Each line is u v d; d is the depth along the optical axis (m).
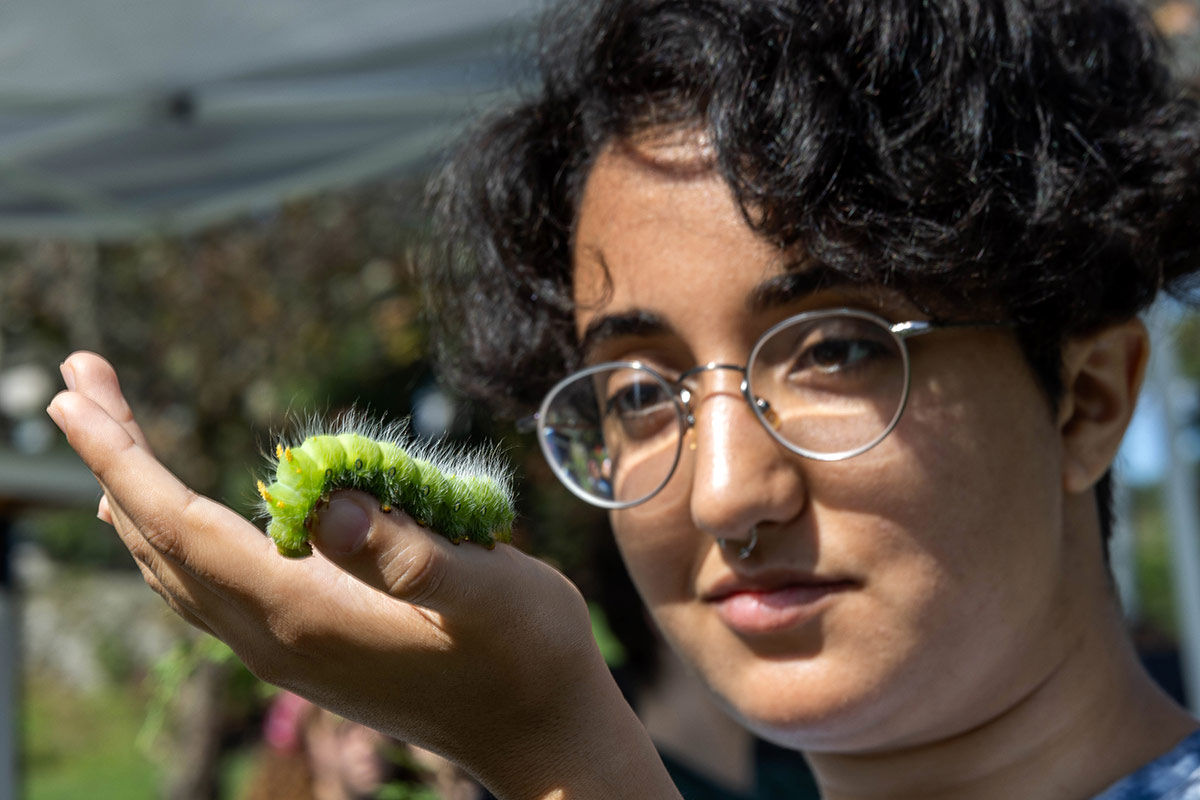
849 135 0.52
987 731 0.53
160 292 2.79
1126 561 2.61
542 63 0.64
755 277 0.53
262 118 1.24
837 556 0.52
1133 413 0.56
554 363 0.66
